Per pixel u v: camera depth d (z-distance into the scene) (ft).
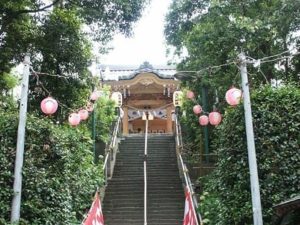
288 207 20.15
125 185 52.39
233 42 41.78
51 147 31.01
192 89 58.03
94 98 46.01
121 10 41.70
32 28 43.98
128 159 61.52
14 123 29.60
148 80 96.17
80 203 37.37
